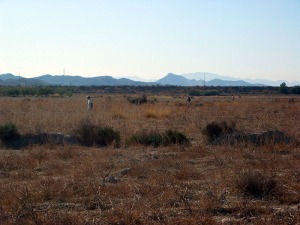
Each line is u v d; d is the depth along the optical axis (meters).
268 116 33.47
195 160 14.78
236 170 12.17
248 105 48.53
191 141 20.42
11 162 14.08
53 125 23.47
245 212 8.84
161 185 10.59
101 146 19.20
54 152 16.58
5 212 8.77
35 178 12.02
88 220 8.09
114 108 36.00
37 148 17.38
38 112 31.34
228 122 22.47
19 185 10.94
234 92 152.00
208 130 20.55
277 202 9.71
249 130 23.00
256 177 10.46
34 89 115.88
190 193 10.09
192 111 37.94
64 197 9.94
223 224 8.01
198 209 8.88
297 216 8.29
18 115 28.25
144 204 9.00
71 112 32.31
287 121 29.33
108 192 10.09
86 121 20.95
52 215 8.33
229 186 10.84
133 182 11.19
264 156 15.16
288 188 10.42
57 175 12.43
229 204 9.32
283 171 12.86
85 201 9.58
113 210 8.40
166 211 8.77
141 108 39.62
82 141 19.72
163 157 15.32
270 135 18.98
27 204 9.09
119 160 14.82
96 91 154.50
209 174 12.27
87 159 14.47
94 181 10.81
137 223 8.09
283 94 144.38
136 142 19.19
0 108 40.19
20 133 20.55
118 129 22.38
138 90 169.38
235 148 16.84
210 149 16.88
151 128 24.05
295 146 18.06
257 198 10.03
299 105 50.94
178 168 13.18
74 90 149.88
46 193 9.96
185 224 7.95
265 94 142.25
